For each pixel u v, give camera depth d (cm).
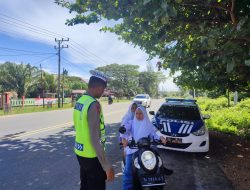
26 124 1419
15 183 527
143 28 565
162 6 342
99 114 299
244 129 1263
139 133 437
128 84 8881
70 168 629
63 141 948
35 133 1112
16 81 3784
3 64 4059
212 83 866
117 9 493
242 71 579
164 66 621
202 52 444
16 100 3098
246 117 1543
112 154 789
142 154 370
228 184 546
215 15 592
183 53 464
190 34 601
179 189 516
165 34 580
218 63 489
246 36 399
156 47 691
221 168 662
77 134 318
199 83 885
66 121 1583
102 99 6100
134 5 426
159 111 931
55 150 809
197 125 784
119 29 751
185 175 602
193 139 739
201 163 707
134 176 396
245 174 612
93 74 319
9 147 838
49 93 4756
